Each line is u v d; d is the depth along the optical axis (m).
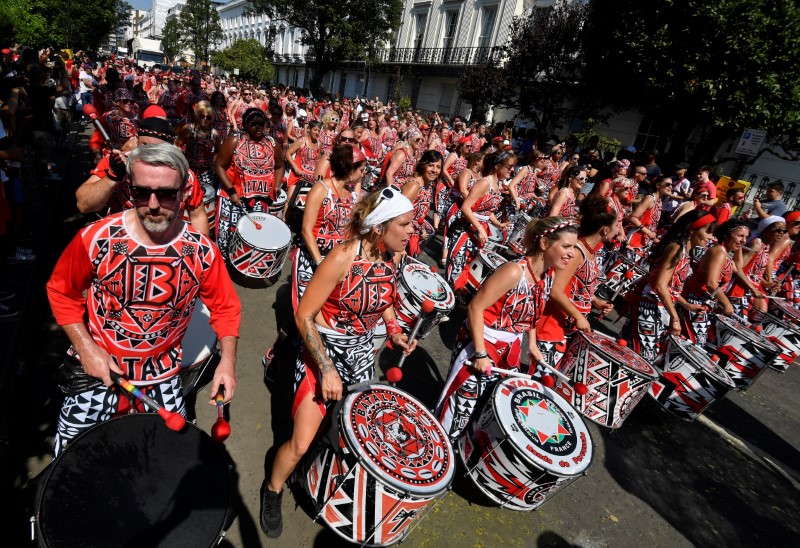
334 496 2.14
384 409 2.31
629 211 7.70
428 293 3.98
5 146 3.91
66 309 1.77
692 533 3.16
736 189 8.98
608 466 3.58
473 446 2.70
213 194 5.08
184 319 1.96
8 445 2.62
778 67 11.77
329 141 8.25
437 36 27.42
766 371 6.08
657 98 14.09
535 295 2.88
